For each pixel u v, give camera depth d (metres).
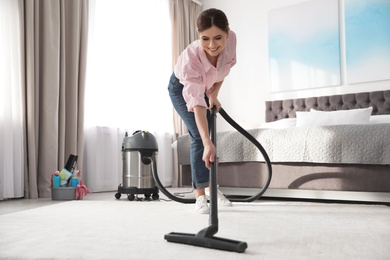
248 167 2.78
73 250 1.09
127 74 4.03
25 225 1.55
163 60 4.55
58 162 3.20
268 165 2.21
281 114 4.61
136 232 1.38
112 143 3.79
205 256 1.00
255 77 4.92
